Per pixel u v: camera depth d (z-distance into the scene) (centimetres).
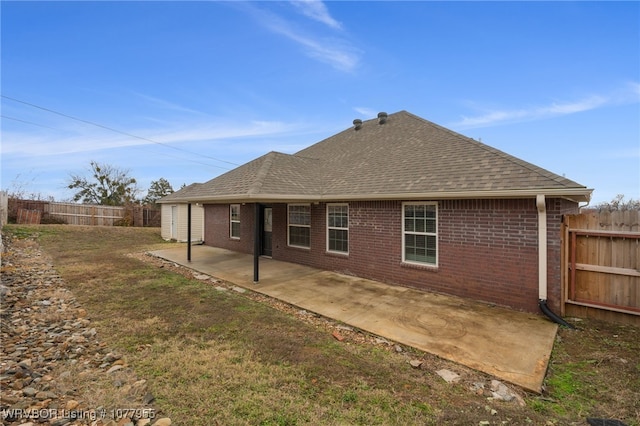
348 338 493
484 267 656
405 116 1203
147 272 935
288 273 930
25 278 826
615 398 334
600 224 561
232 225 1405
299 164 1084
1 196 1642
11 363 380
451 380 367
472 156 742
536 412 309
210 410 297
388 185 791
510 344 460
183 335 482
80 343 448
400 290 750
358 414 296
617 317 549
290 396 324
